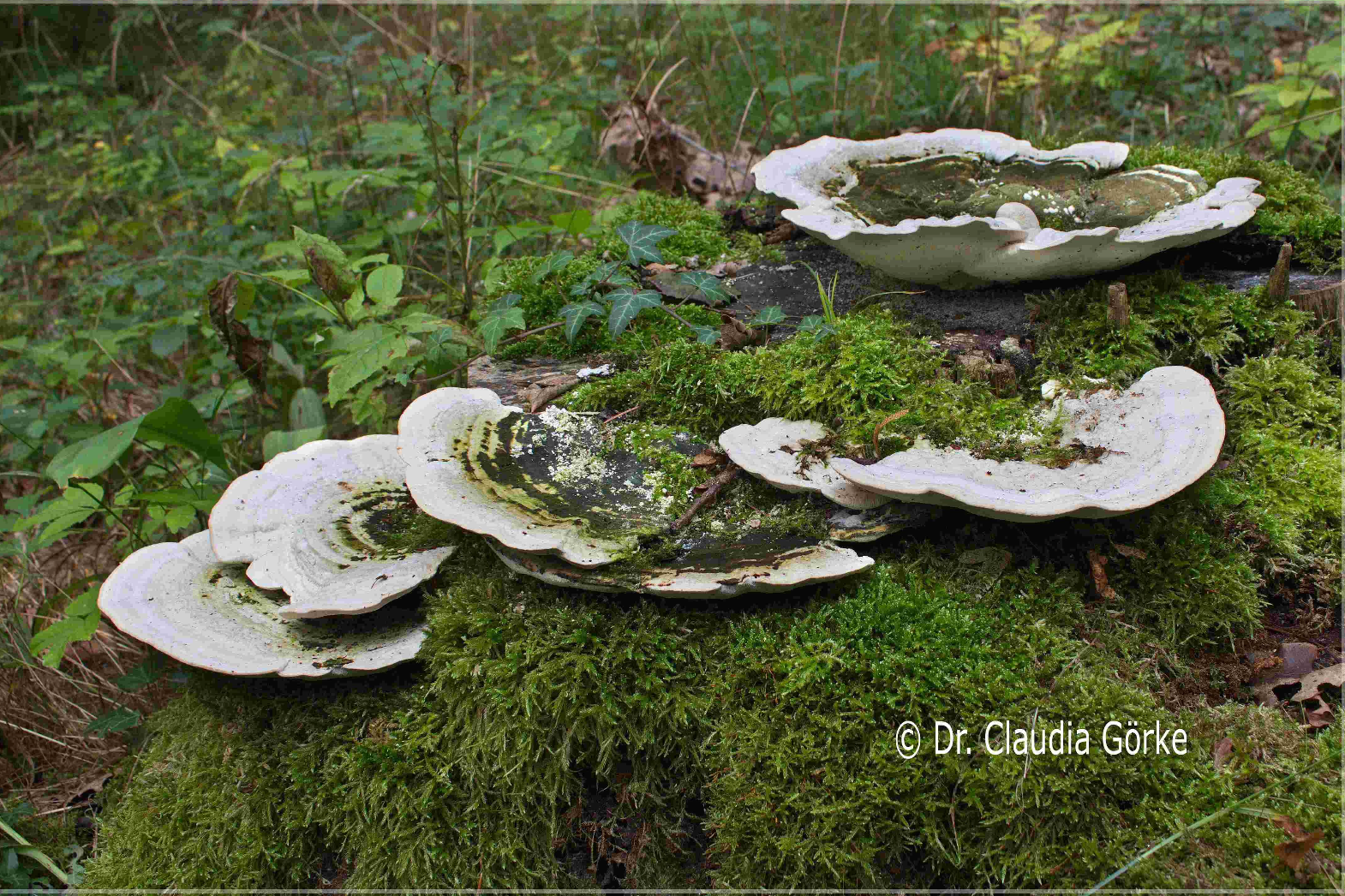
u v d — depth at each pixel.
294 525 2.60
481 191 4.77
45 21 8.53
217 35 8.45
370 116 6.58
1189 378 2.34
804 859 2.02
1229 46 5.84
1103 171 3.26
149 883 2.39
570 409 2.84
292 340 4.60
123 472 3.78
